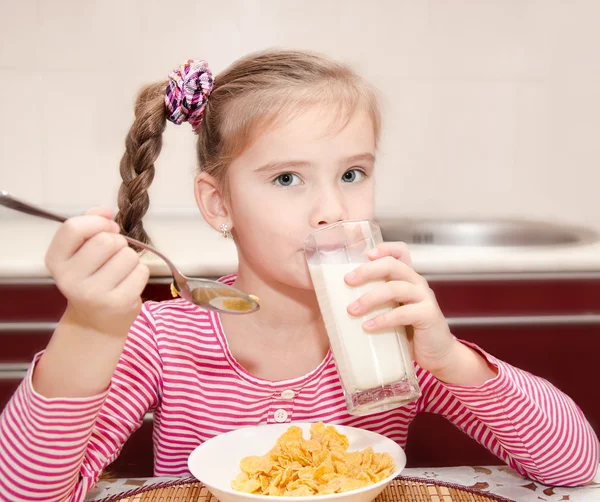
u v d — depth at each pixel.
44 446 0.71
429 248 1.67
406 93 2.14
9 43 2.06
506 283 1.57
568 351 1.60
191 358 0.99
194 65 0.98
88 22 2.07
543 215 2.21
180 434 1.00
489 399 0.87
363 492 0.67
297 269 0.88
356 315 0.76
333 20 2.11
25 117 2.09
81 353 0.69
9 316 1.52
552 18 2.14
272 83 0.88
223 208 0.98
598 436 1.64
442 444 1.62
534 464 0.88
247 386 0.99
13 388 1.54
